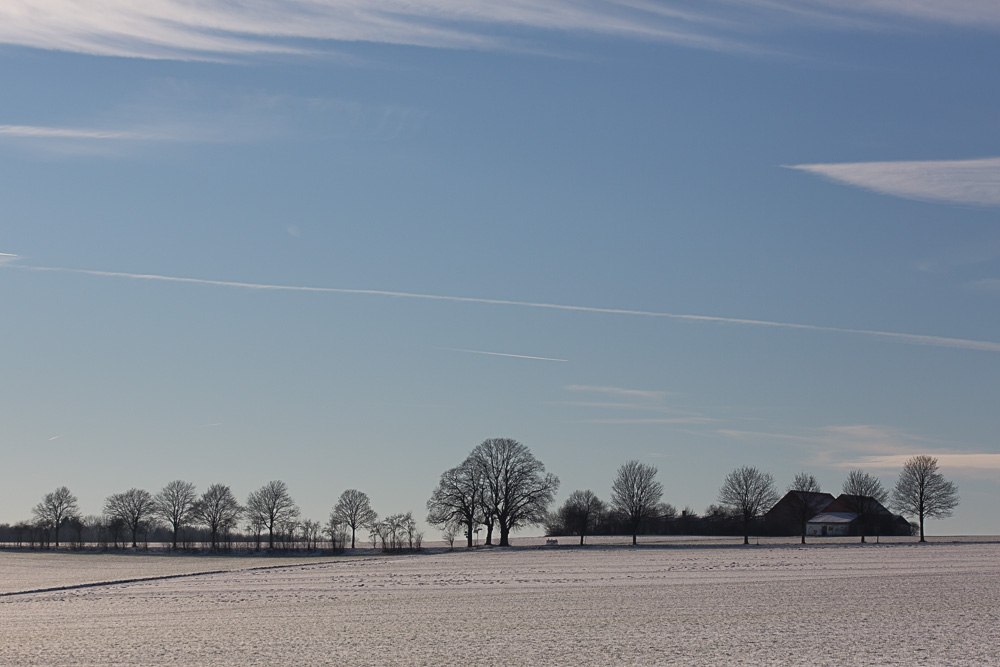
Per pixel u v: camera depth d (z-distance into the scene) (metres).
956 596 58.50
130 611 60.41
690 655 38.66
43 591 80.19
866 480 153.88
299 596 68.19
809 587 66.38
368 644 43.12
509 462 149.12
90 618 56.41
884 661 36.47
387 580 81.94
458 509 146.50
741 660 37.25
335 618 53.47
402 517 158.62
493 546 146.75
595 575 82.31
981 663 35.75
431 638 44.66
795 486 150.88
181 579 91.06
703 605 56.12
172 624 52.12
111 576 99.56
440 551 145.88
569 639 43.56
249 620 53.34
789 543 143.25
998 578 71.94
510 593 66.50
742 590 65.19
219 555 159.50
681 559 105.19
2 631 50.31
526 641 43.25
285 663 38.66
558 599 61.44
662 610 54.06
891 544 137.38
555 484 149.00
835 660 36.88
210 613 57.84
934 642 40.59
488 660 38.50
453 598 63.78
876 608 52.75
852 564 92.25
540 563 103.00
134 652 41.97
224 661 39.34
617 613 53.03
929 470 148.62
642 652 39.66
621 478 146.12
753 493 141.38
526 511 146.88
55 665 39.06
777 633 44.00
